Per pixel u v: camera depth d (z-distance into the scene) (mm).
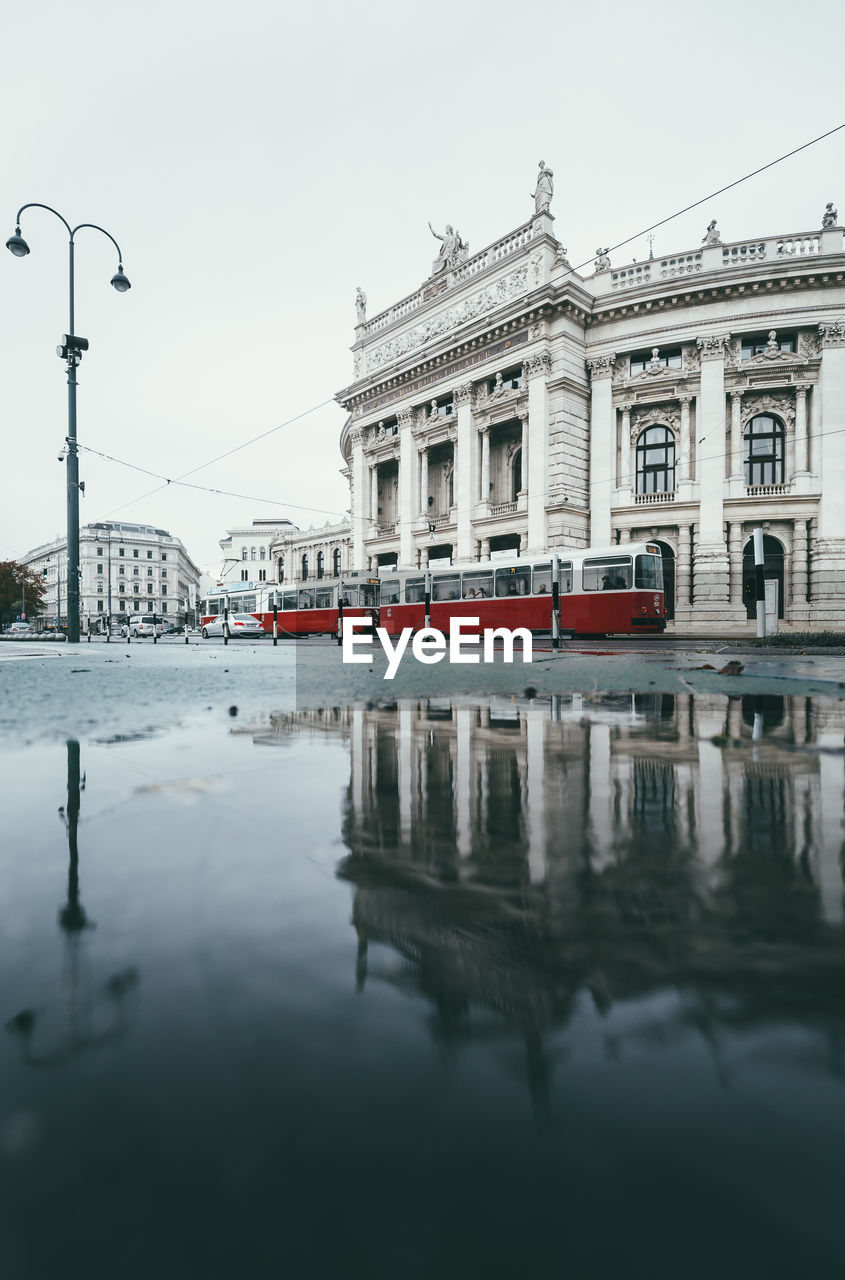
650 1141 576
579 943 947
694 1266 459
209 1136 594
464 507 27859
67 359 16047
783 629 22391
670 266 24375
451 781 1992
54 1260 479
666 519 23938
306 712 3645
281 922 1027
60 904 1090
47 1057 700
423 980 848
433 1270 464
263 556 82938
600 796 1812
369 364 33688
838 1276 449
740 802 1742
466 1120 605
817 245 22609
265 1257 478
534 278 25203
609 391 24828
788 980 838
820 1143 568
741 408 23344
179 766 2207
